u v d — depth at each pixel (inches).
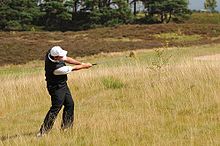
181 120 512.1
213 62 927.0
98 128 477.1
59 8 5182.1
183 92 642.8
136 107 606.2
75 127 488.7
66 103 483.5
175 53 1854.1
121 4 5354.3
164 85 694.5
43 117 616.4
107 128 475.8
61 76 474.9
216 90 636.1
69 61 482.9
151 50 2260.1
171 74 775.7
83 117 559.2
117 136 447.5
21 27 4936.0
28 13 5059.1
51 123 475.5
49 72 471.8
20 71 1625.2
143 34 3304.6
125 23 5369.1
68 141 435.8
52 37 3122.5
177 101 605.6
